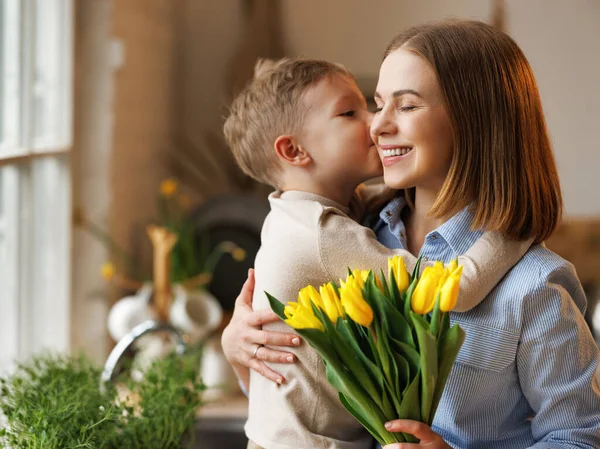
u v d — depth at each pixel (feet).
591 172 14.11
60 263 9.57
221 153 14.71
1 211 7.98
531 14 14.16
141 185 12.14
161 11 13.26
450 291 3.30
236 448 8.42
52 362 5.83
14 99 8.03
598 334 9.77
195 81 14.96
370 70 14.92
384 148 4.21
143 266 12.13
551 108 14.19
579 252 12.66
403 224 4.66
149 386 5.65
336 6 14.94
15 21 7.98
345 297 3.31
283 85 4.84
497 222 4.06
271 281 4.39
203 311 9.71
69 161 9.63
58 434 4.73
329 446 4.25
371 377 3.52
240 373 4.83
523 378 4.08
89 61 10.43
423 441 3.50
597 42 14.01
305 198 4.72
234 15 14.90
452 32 4.15
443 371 3.49
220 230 11.64
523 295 3.98
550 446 3.92
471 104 4.06
